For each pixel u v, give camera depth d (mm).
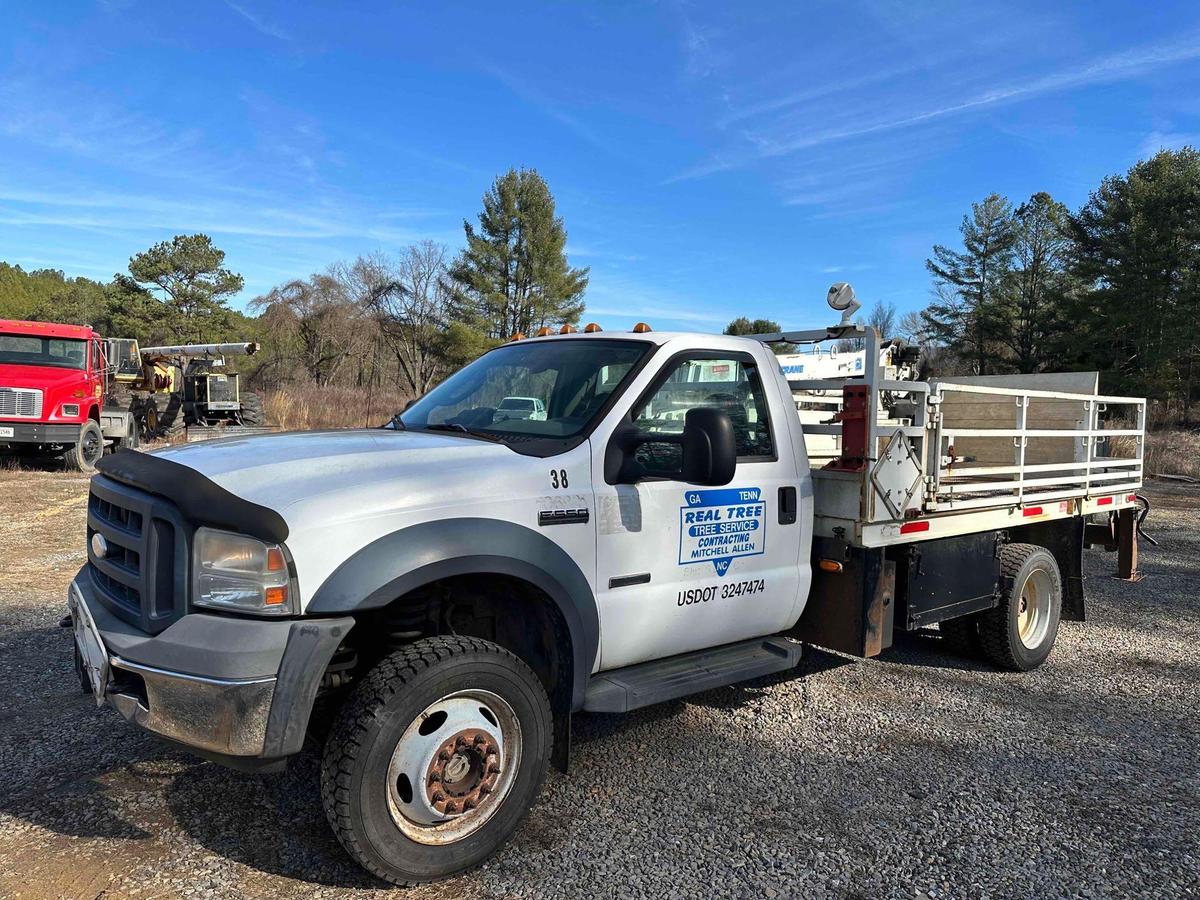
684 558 3889
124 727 4246
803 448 4523
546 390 3998
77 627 3318
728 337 4367
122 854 3125
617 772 4004
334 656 3162
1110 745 4477
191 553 2809
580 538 3469
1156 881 3158
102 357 17266
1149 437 24297
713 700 5055
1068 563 6293
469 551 3062
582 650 3471
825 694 5203
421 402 4531
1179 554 10672
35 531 9711
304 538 2777
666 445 3906
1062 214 52688
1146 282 43219
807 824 3531
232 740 2648
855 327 4621
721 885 3055
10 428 14984
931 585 5016
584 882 3049
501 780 3150
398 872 2891
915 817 3617
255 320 49156
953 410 7016
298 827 3354
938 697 5195
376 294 49594
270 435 3820
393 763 2885
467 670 2998
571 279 50906
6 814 3393
